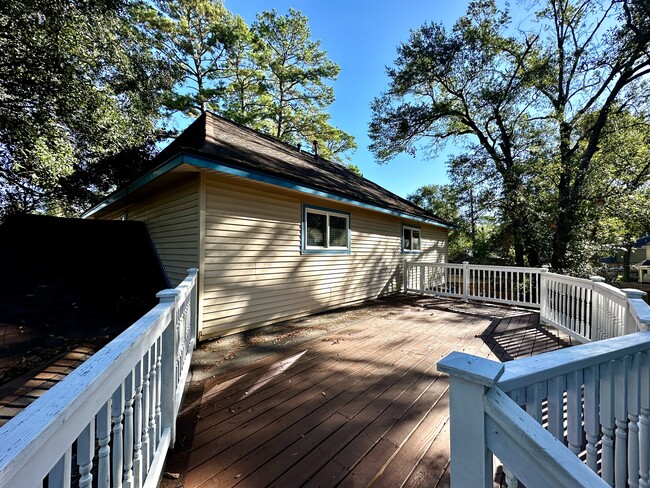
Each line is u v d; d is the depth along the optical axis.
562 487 0.72
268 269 4.92
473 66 10.82
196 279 3.83
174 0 12.84
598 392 1.25
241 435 1.94
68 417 0.71
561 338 4.05
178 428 2.01
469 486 0.92
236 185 4.48
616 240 9.55
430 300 7.25
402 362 3.19
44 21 5.57
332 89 16.80
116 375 1.02
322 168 7.54
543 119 10.70
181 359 2.36
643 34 7.73
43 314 3.80
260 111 15.38
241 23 14.45
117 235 6.30
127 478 1.16
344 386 2.63
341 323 4.96
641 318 1.67
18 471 0.55
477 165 11.09
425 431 1.99
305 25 15.78
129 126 7.88
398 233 8.44
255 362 3.24
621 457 1.29
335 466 1.66
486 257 12.27
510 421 0.82
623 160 9.39
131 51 7.69
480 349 3.61
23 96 5.95
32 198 8.76
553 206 9.31
